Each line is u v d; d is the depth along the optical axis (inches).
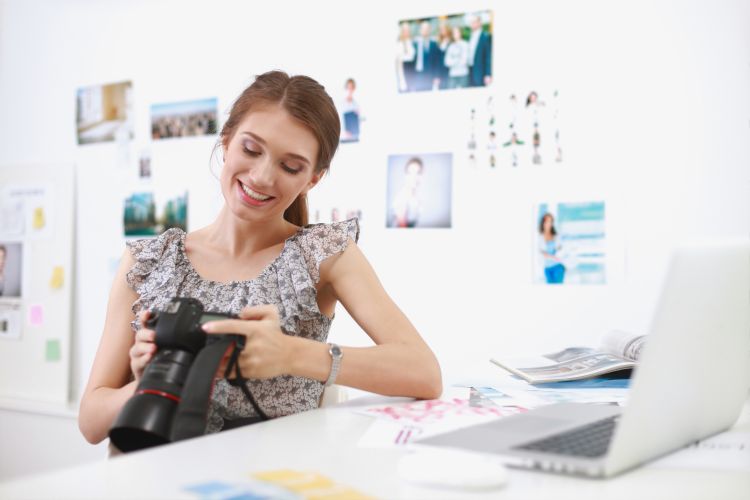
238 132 46.8
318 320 50.8
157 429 31.6
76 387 113.8
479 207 90.3
